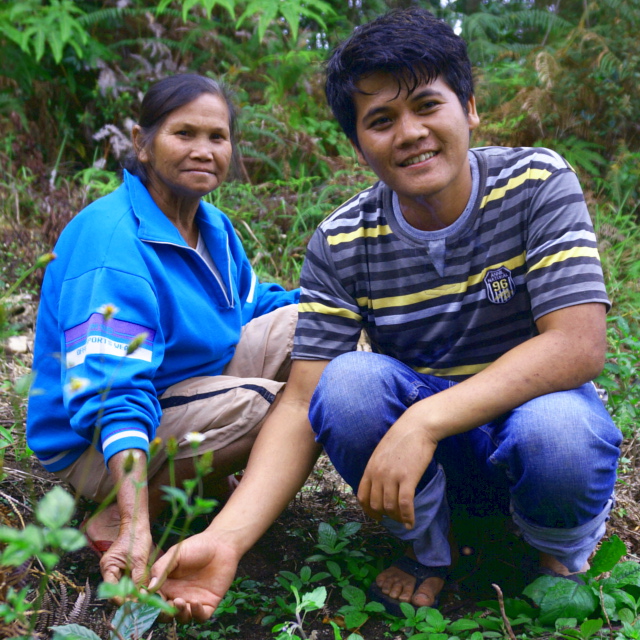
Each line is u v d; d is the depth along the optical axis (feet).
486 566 6.16
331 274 5.97
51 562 2.71
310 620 5.51
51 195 13.53
